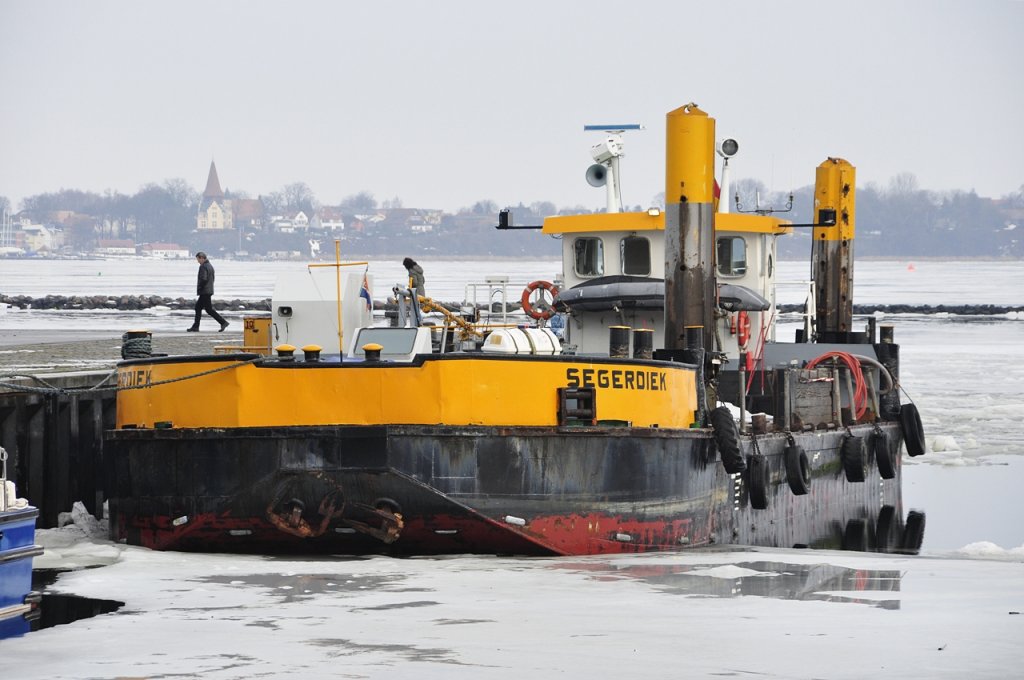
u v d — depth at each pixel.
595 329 60.72
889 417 71.44
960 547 57.12
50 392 45.62
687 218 51.47
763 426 53.94
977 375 135.50
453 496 41.69
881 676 28.95
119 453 44.75
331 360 46.12
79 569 40.75
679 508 46.94
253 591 37.62
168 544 43.94
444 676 28.73
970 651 31.09
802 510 58.69
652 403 45.69
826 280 79.44
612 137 66.31
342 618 34.19
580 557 43.81
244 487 42.16
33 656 30.41
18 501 34.28
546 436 42.66
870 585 39.91
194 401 42.78
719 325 60.34
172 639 31.91
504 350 46.59
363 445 41.47
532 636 32.31
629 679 28.59
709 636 32.41
